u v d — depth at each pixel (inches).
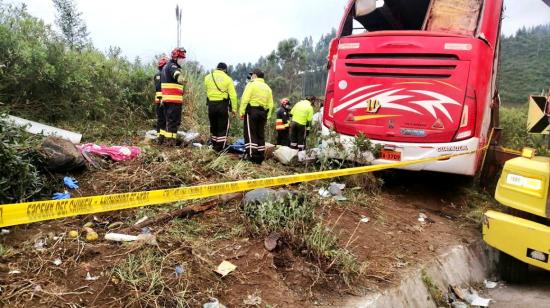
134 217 159.5
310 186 221.1
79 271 122.4
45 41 332.5
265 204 161.9
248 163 243.8
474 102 224.5
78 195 175.3
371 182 237.1
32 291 112.2
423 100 228.8
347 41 245.1
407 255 168.6
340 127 249.0
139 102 400.8
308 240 147.7
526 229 167.9
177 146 292.2
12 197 151.8
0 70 277.9
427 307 150.0
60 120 320.5
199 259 134.6
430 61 227.5
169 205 169.3
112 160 219.8
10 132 169.3
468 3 246.8
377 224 191.2
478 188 282.0
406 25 316.2
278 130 469.1
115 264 125.9
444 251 180.9
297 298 127.3
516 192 177.6
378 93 237.3
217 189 135.8
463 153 226.1
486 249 205.0
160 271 122.3
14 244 133.0
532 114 185.2
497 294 178.4
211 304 116.0
